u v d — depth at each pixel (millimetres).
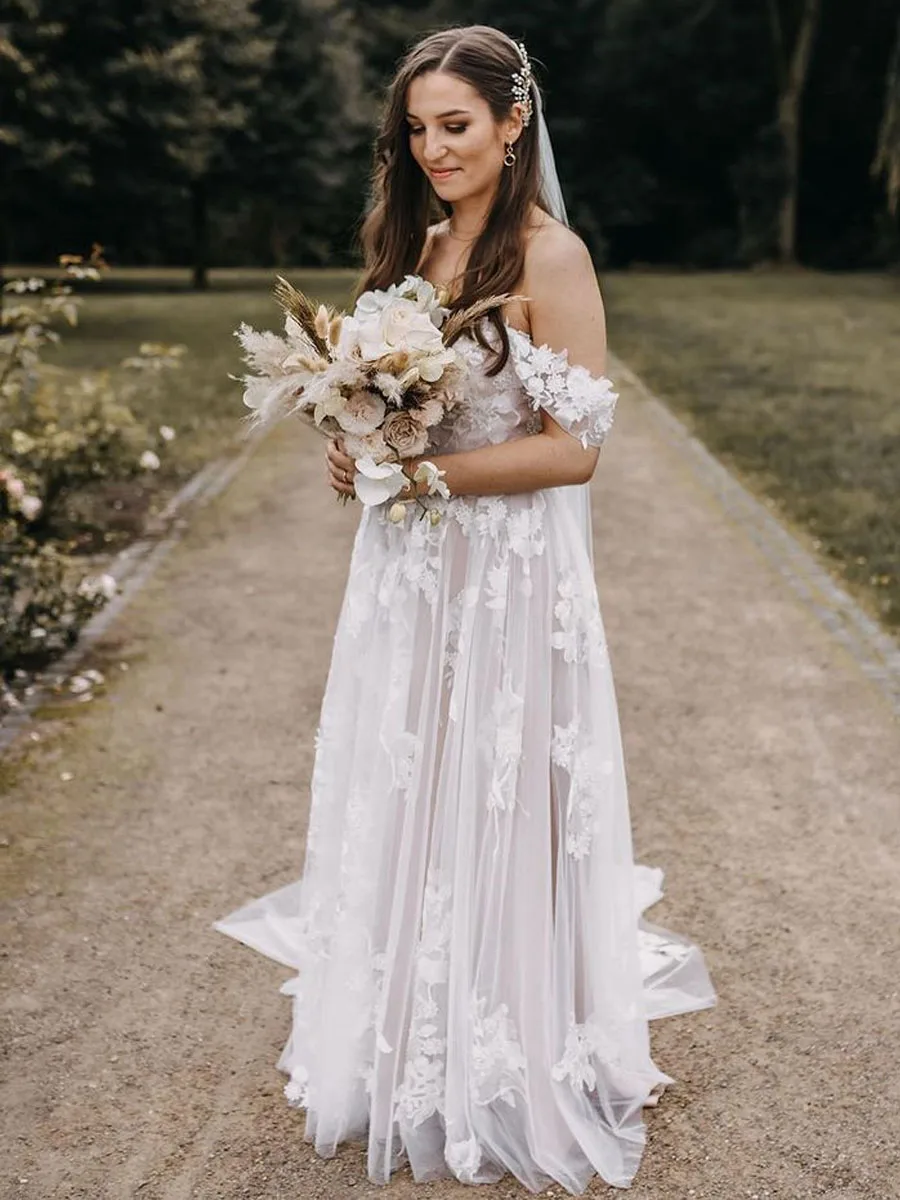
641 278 36344
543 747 2631
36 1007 3246
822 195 42188
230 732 4934
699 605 6418
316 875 2805
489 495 2578
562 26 41312
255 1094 2930
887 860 3918
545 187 2607
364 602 2678
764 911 3645
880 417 11844
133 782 4500
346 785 2746
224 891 3795
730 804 4297
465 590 2596
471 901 2621
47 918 3645
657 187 43219
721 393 13508
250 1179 2666
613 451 10445
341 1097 2709
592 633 2689
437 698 2621
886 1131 2752
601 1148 2684
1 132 18062
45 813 4266
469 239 2627
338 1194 2621
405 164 2660
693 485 9141
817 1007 3199
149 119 20578
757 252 40500
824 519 8016
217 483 9359
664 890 3760
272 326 20672
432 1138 2717
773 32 39312
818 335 19672
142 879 3857
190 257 43938
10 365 7160
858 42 40094
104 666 5637
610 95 41469
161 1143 2773
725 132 42000
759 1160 2676
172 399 13117
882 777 4484
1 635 5410
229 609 6430
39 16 18156
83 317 23000
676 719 5008
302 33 33438
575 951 2744
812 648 5777
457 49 2449
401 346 2369
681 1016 3172
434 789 2635
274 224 43500
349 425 2428
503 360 2473
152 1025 3180
